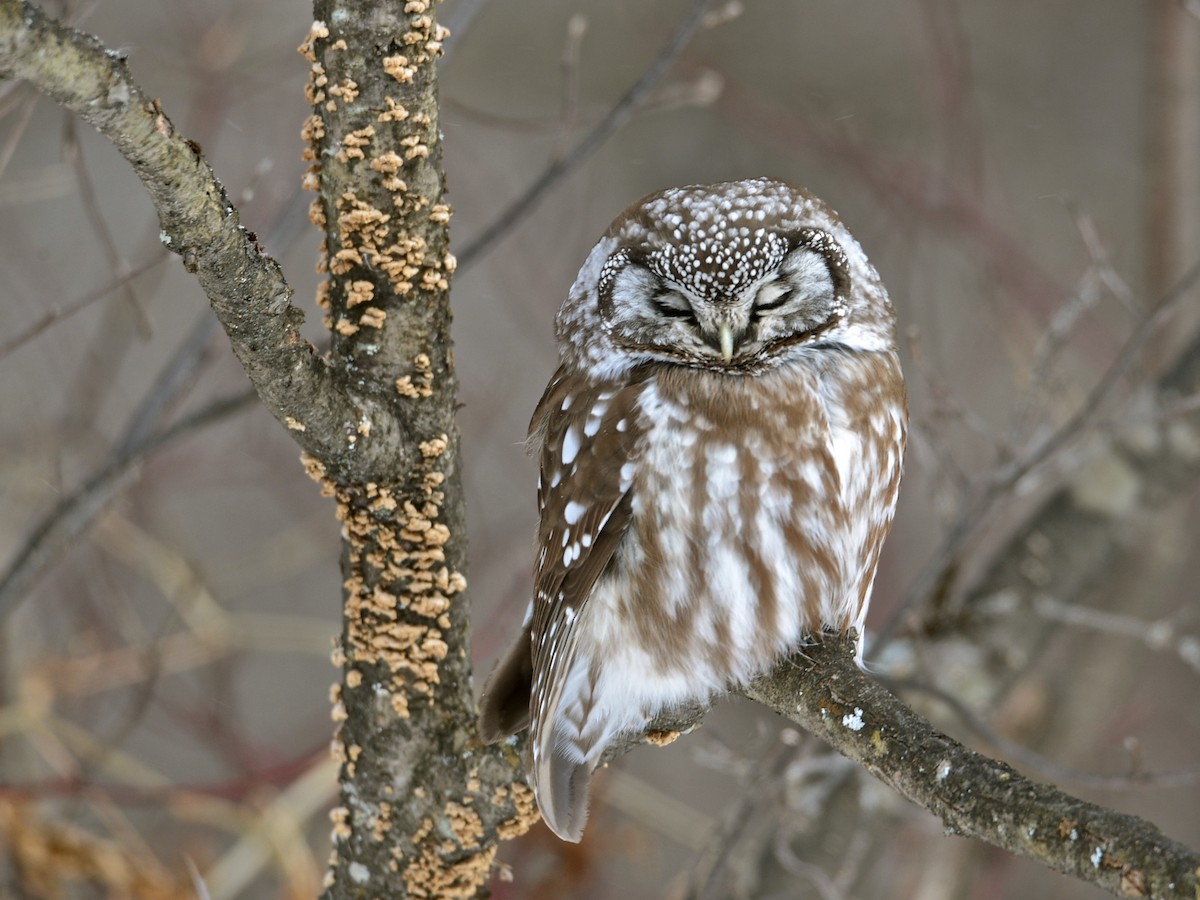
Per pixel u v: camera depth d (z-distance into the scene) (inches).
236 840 555.8
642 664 293.6
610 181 737.0
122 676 506.0
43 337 606.9
